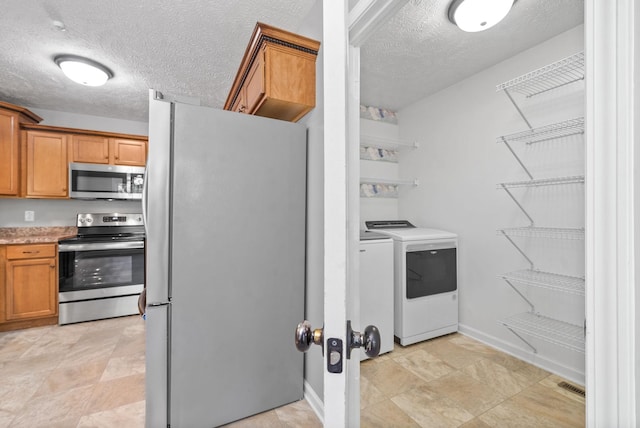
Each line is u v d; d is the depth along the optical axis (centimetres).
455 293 262
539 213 208
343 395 54
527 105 215
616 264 51
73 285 291
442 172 282
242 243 156
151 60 230
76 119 342
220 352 150
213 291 148
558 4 168
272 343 164
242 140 157
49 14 178
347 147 56
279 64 162
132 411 164
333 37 57
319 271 161
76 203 348
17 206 323
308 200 176
